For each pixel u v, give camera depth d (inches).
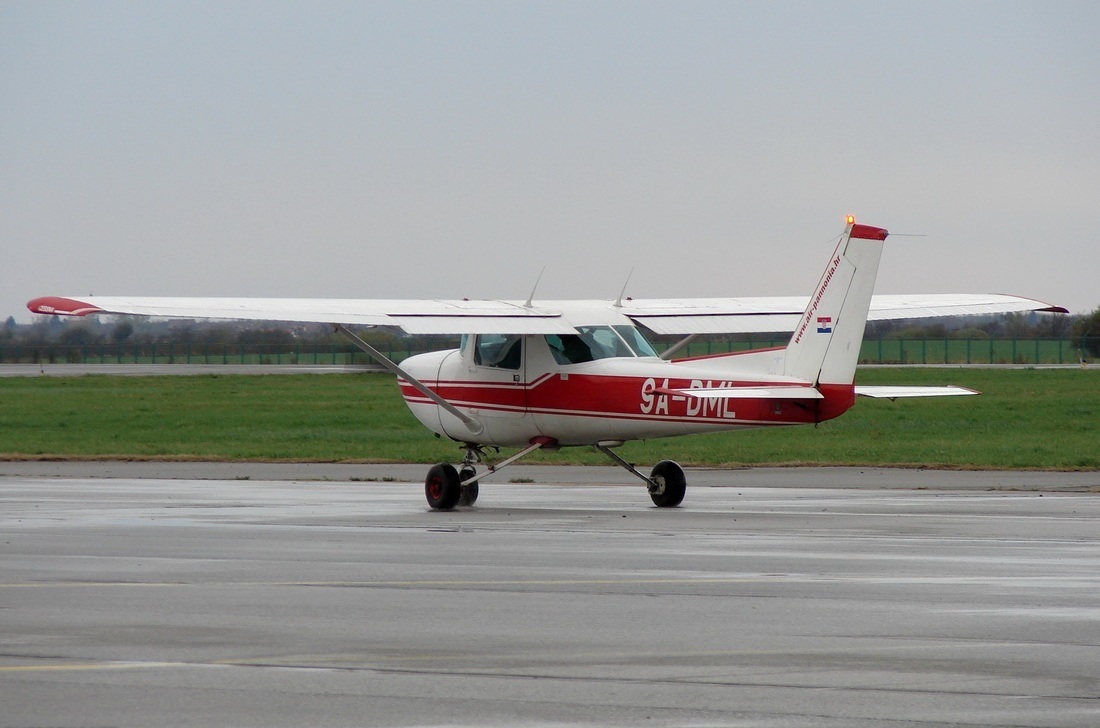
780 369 1994.3
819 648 1024.2
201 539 1699.1
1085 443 3489.2
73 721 828.0
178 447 3489.2
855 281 1934.1
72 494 2351.1
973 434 3850.9
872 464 2933.1
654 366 2078.0
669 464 2137.1
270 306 2059.5
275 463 3058.6
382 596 1253.7
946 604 1205.1
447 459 3120.1
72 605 1205.7
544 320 2143.2
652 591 1280.8
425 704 866.8
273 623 1123.3
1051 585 1307.8
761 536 1721.2
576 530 1798.7
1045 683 915.4
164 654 1005.8
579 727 816.9
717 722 826.2
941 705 861.8
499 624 1118.4
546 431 2187.5
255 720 831.1
